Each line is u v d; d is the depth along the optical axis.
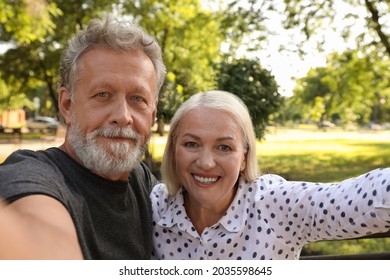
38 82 18.16
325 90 16.78
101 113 1.71
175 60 15.30
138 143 1.78
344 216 1.61
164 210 1.99
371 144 26.27
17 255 0.97
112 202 1.72
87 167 1.71
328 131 47.12
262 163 2.62
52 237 1.17
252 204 1.91
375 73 14.13
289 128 54.03
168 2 14.69
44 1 10.83
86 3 14.58
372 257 2.00
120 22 1.78
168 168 1.99
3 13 9.77
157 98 1.94
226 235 1.86
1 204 1.06
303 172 12.98
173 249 1.95
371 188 1.55
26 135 27.44
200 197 1.86
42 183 1.37
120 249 1.74
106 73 1.70
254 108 4.79
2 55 16.36
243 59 5.05
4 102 20.77
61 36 15.10
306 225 1.79
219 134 1.82
